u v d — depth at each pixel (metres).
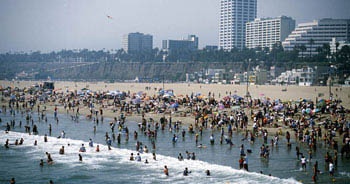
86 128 94.38
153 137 81.19
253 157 63.38
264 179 51.34
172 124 97.62
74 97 153.50
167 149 70.19
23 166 60.25
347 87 198.25
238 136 80.81
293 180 50.72
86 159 63.97
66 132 88.88
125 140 78.94
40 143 76.19
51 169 58.62
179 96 140.00
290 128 84.38
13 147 72.69
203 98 128.25
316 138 75.75
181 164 59.97
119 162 61.97
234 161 61.22
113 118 111.00
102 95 148.50
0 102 151.00
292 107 106.75
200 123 97.50
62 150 67.69
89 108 129.62
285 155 64.38
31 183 52.34
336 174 53.25
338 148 67.81
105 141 78.31
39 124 101.06
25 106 138.12
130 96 154.75
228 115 100.94
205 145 73.00
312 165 58.00
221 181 51.25
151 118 101.50
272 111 100.12
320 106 97.38
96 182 52.38
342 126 78.19
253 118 94.06
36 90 185.62
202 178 52.75
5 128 94.00
